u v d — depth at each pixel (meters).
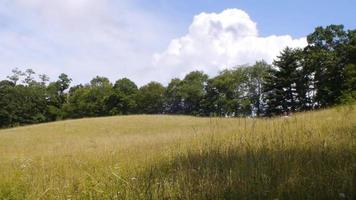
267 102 69.12
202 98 106.81
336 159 4.89
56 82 114.31
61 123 49.66
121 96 107.62
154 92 112.56
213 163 5.48
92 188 4.89
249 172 4.68
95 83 110.69
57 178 6.45
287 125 8.03
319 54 64.56
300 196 3.83
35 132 43.19
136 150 10.62
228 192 4.16
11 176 6.75
